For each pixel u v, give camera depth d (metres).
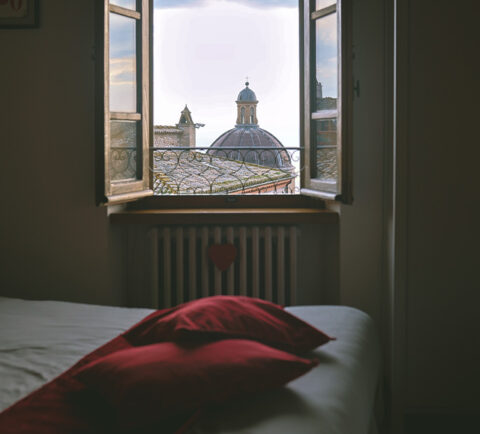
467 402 2.74
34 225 3.31
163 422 1.29
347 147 2.97
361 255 3.23
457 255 2.69
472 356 2.72
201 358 1.34
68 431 1.21
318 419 1.31
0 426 1.23
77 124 3.25
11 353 1.77
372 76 3.15
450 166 2.67
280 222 3.31
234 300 1.74
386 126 3.11
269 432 1.22
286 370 1.37
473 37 2.62
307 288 3.50
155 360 1.32
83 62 3.23
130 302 3.56
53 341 1.87
